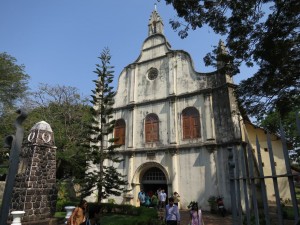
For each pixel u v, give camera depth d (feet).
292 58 38.24
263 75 41.93
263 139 76.33
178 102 70.28
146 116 75.05
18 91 95.40
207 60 46.03
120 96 83.35
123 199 69.97
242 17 38.50
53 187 49.83
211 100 64.80
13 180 7.78
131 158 72.84
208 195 57.82
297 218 10.03
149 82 77.97
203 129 63.67
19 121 8.36
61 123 88.48
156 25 84.28
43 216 46.19
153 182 69.46
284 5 35.78
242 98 45.96
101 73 65.51
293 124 72.54
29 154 47.70
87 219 22.40
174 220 30.12
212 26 40.81
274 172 11.53
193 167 62.13
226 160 57.67
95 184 58.90
